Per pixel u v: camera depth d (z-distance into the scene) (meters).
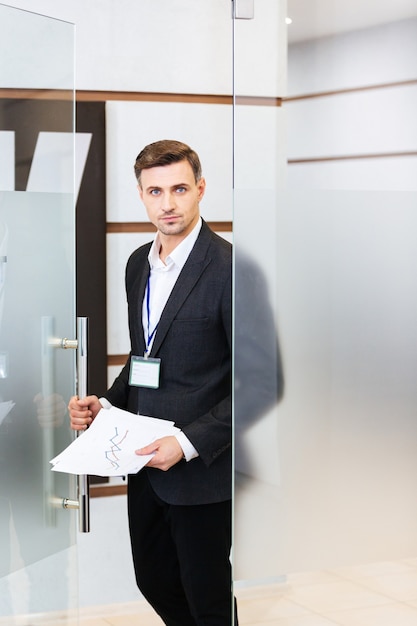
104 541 3.30
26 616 2.38
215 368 2.38
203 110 3.30
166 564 2.57
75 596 2.53
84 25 3.16
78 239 3.20
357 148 1.73
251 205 1.68
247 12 1.66
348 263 1.75
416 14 1.74
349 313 1.75
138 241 3.29
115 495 3.30
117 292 3.28
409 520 1.82
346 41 1.71
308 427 1.75
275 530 1.74
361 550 1.79
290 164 1.70
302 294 1.72
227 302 2.33
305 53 1.69
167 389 2.38
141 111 3.25
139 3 3.20
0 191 2.23
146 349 2.49
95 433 2.29
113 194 3.25
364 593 1.80
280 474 1.74
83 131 3.17
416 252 1.78
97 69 3.19
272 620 1.75
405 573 1.82
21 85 2.26
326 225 1.73
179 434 2.27
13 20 2.23
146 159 2.43
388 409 1.79
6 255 2.25
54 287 2.39
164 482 2.36
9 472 2.31
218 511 2.38
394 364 1.79
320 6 1.69
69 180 2.39
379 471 1.80
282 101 1.68
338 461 1.77
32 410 2.37
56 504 2.46
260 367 1.71
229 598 2.42
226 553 2.42
